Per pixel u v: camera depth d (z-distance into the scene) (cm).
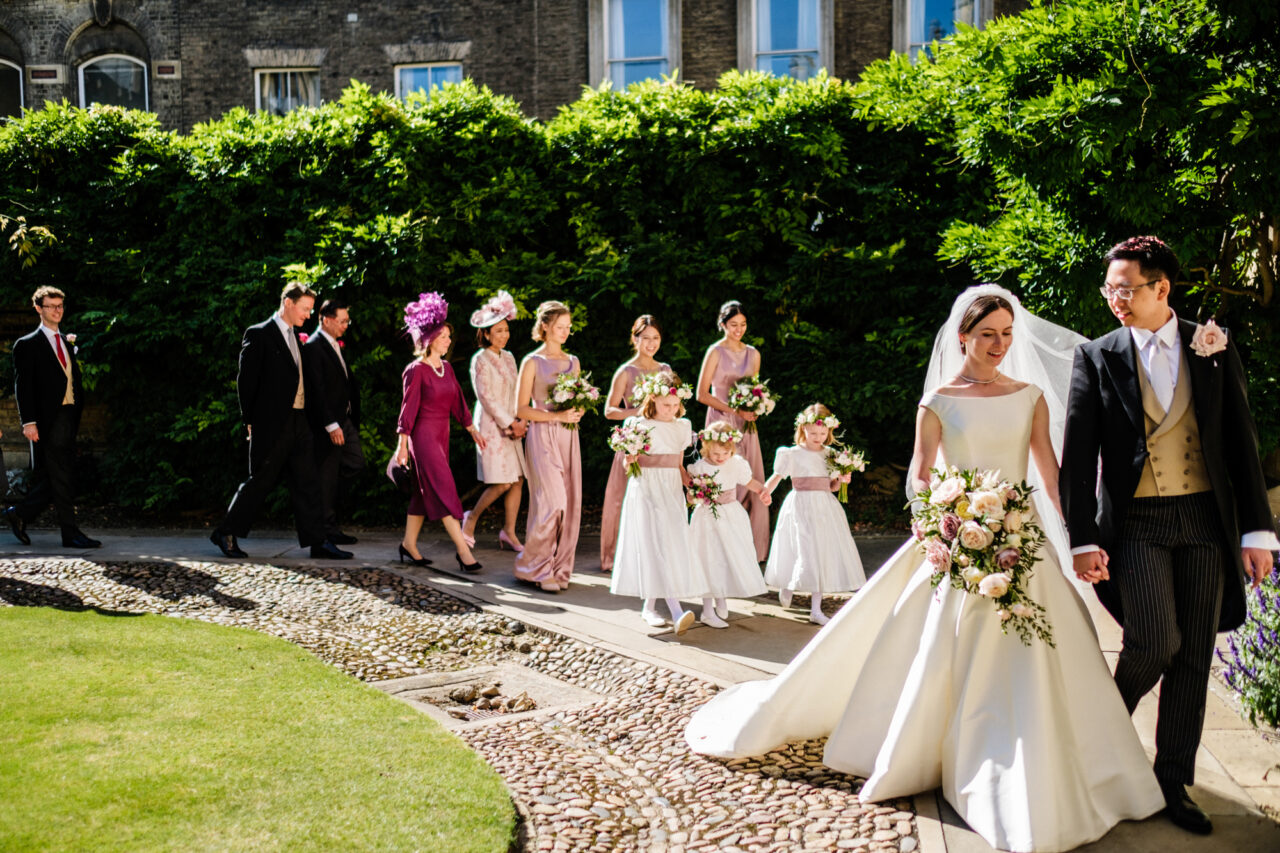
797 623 592
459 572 719
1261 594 416
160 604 615
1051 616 345
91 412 1058
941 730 348
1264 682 406
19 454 1088
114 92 1483
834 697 394
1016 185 752
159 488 947
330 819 316
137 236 1004
